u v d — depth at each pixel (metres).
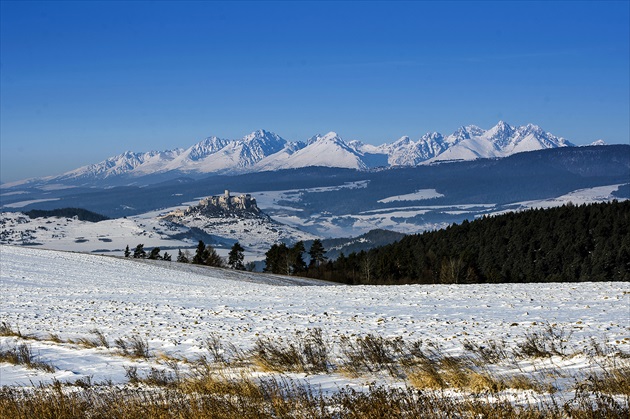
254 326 21.70
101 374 14.47
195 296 38.88
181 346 17.83
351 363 13.04
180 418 8.42
